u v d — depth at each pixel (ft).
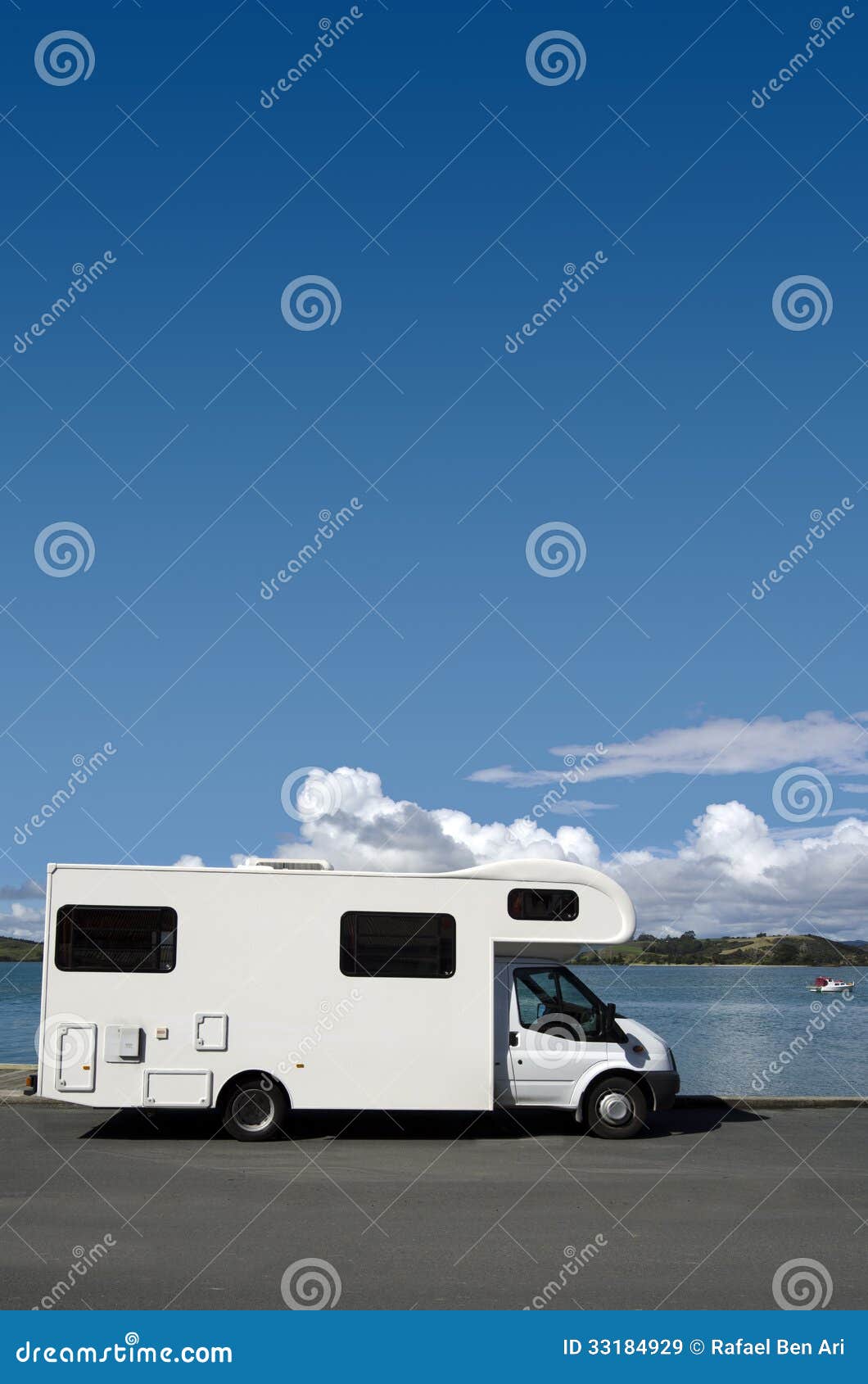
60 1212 30.35
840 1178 36.47
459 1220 29.89
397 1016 43.68
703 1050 104.73
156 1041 42.68
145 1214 30.14
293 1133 45.03
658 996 247.70
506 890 44.91
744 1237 28.22
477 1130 46.39
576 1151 41.57
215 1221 29.45
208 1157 39.45
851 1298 23.58
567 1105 44.47
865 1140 44.32
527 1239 27.89
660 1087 44.70
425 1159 39.60
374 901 44.21
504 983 45.16
